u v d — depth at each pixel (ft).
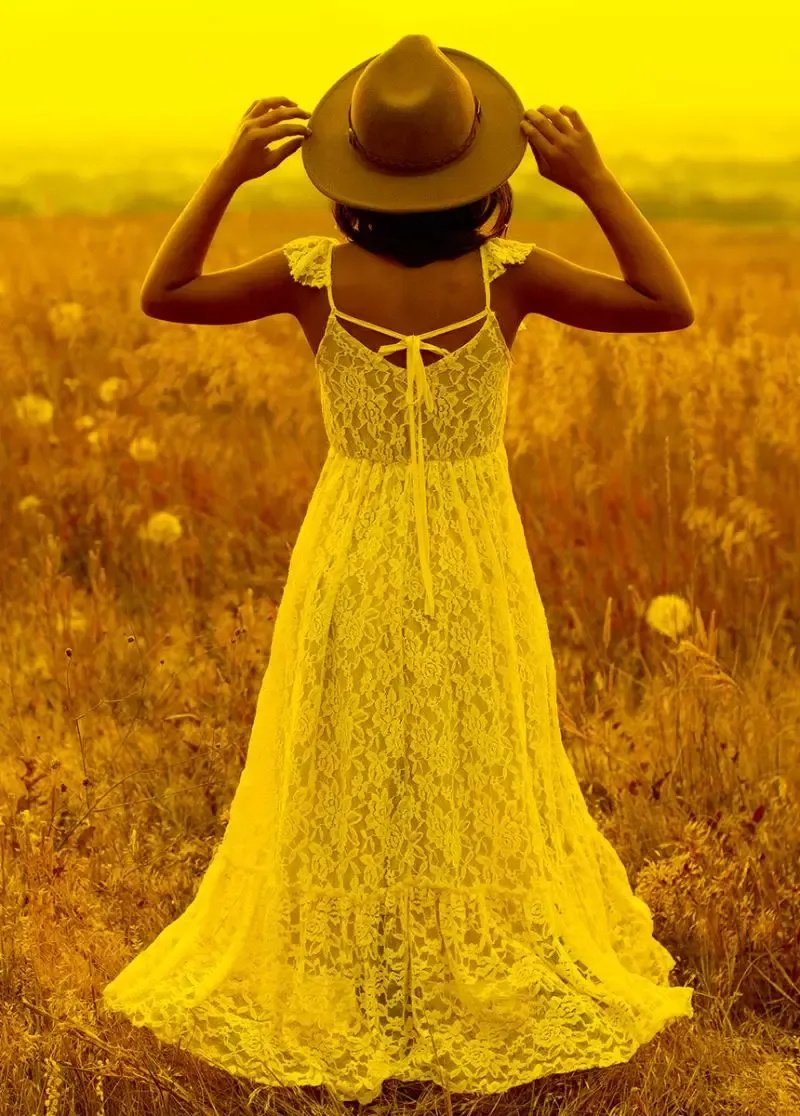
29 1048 10.24
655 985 10.59
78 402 25.94
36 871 12.34
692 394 23.40
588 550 20.11
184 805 14.24
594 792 14.48
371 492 9.70
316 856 9.71
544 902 9.86
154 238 46.14
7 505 22.50
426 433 9.57
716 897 12.03
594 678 17.11
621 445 24.02
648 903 12.17
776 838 13.08
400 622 9.55
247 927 9.97
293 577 10.02
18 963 11.27
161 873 12.87
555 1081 10.18
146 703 16.08
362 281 9.52
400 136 9.12
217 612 18.74
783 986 11.65
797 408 22.17
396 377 9.49
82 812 13.74
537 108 9.51
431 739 9.54
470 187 9.20
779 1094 10.25
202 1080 10.11
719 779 14.11
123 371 29.27
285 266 9.71
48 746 15.14
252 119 9.61
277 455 24.79
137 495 22.65
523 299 9.73
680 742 14.49
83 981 11.05
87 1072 10.07
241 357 25.63
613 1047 9.77
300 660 9.75
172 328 28.09
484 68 9.80
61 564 20.63
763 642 17.26
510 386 25.05
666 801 13.74
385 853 9.66
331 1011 9.68
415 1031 9.75
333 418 9.82
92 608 18.12
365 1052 9.62
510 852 9.76
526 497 22.50
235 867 10.20
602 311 9.66
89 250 41.57
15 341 30.32
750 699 15.49
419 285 9.46
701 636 15.38
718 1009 11.13
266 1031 9.77
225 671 16.24
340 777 9.66
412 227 9.39
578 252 45.37
